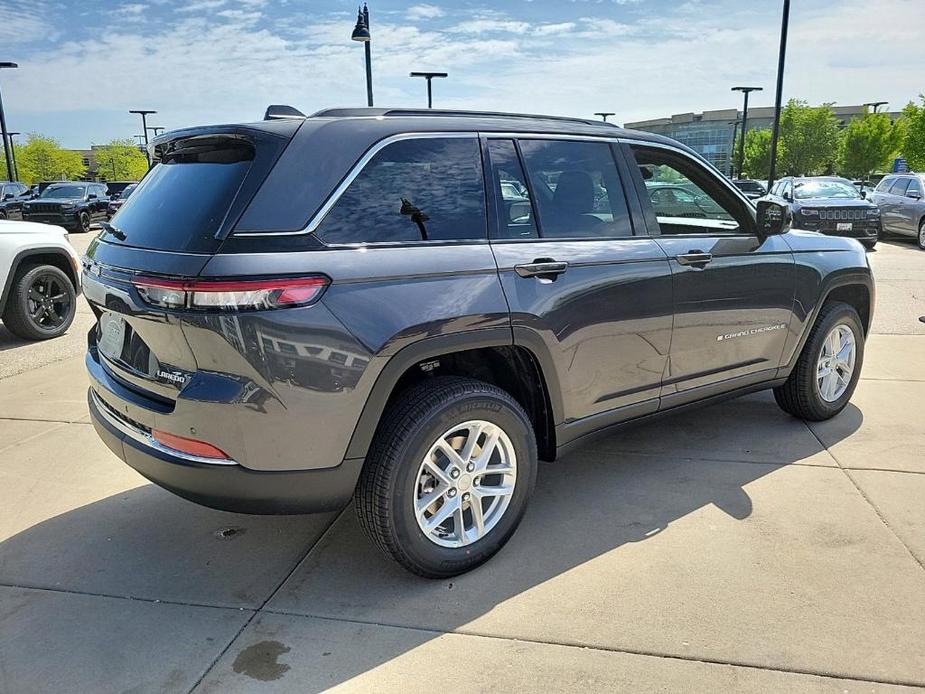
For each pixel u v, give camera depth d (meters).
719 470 3.89
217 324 2.33
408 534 2.73
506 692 2.29
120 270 2.64
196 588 2.89
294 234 2.45
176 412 2.49
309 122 2.62
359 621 2.66
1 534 3.32
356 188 2.62
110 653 2.49
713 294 3.67
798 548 3.09
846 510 3.41
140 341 2.66
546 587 2.85
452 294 2.71
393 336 2.56
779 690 2.27
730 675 2.34
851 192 15.18
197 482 2.53
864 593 2.76
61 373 6.03
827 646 2.47
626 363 3.38
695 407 3.87
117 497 3.69
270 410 2.42
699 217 3.81
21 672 2.40
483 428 2.90
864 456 4.03
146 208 2.83
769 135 52.88
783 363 4.21
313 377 2.45
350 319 2.49
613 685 2.31
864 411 4.77
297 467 2.52
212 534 3.32
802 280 4.12
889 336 6.91
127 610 2.74
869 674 2.33
